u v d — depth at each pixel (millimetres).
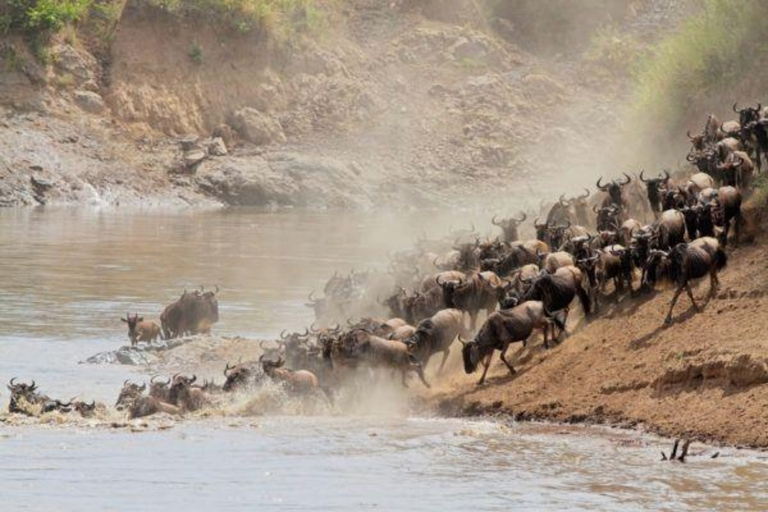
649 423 89250
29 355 123125
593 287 105812
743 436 84438
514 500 73250
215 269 181375
